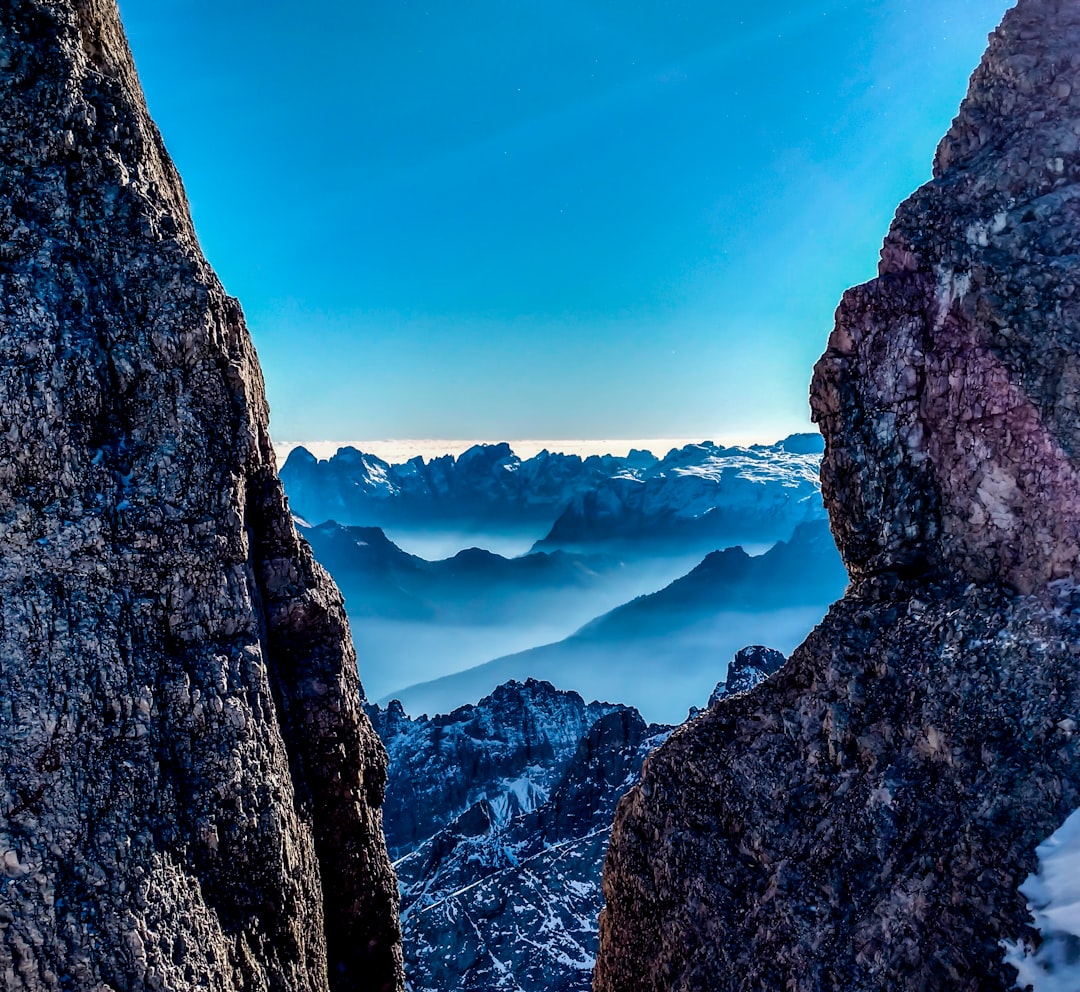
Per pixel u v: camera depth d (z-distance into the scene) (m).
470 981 130.88
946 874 19.88
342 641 26.83
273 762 21.19
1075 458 21.42
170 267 20.39
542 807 188.12
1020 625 21.25
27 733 17.27
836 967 21.02
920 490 24.78
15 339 18.03
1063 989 17.14
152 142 23.61
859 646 24.66
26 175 19.16
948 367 24.03
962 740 20.98
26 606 17.78
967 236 24.02
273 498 24.67
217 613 20.56
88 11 22.17
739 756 26.69
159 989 17.08
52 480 18.28
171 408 20.20
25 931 16.48
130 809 17.88
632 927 28.92
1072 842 18.31
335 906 26.44
